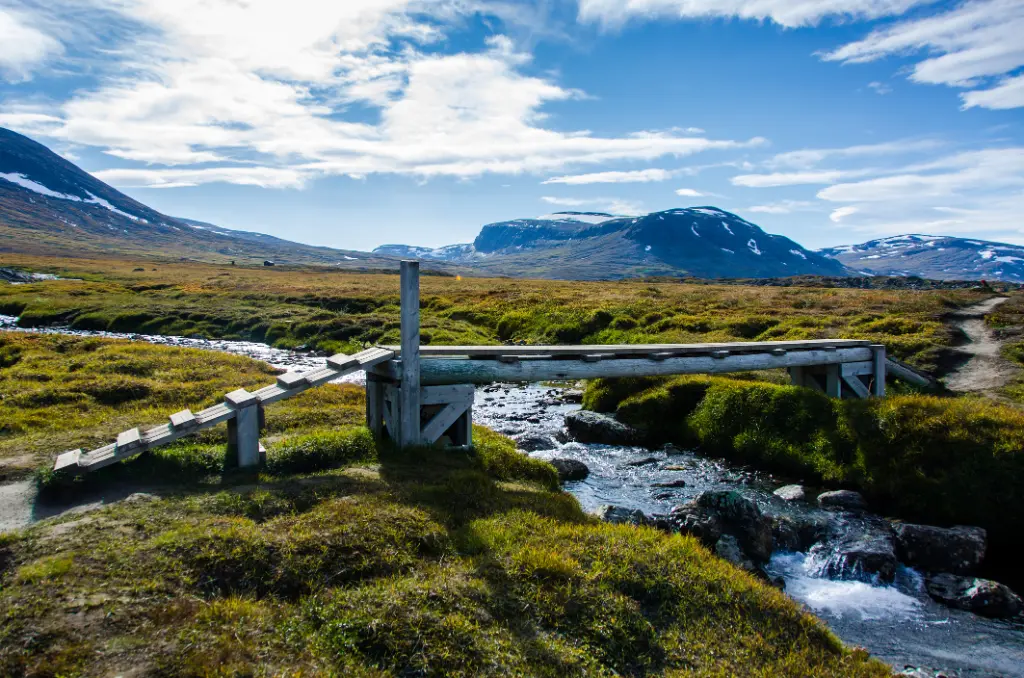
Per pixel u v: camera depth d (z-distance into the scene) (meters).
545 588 7.96
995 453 14.81
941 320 31.19
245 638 6.49
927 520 14.66
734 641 7.73
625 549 9.20
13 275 81.69
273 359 33.47
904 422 16.53
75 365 20.67
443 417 13.61
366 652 6.57
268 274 112.25
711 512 13.00
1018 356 24.70
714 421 20.39
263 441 13.22
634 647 7.32
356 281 87.06
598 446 20.66
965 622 10.70
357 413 16.30
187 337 42.47
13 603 6.58
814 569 12.52
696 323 35.91
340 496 9.98
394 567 8.14
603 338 36.47
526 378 15.03
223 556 7.77
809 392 19.28
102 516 8.86
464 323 43.16
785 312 37.34
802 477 17.50
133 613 6.62
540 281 90.06
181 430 10.72
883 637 10.17
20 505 9.45
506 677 6.44
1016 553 13.54
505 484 12.50
